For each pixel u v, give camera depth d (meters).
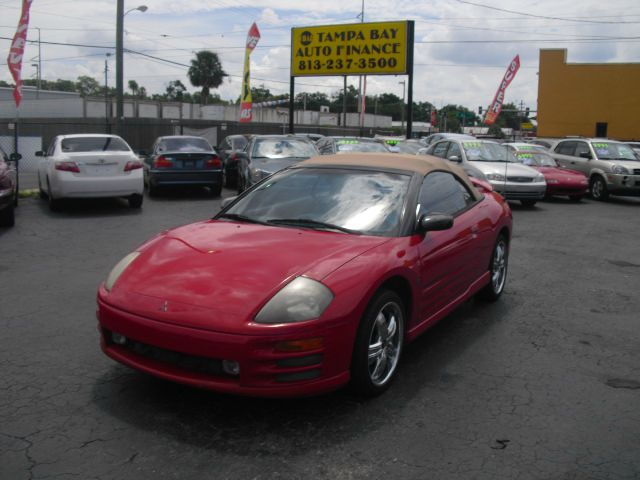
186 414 3.63
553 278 7.39
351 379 3.73
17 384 4.02
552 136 33.84
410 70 22.27
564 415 3.73
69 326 5.20
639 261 8.53
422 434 3.45
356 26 22.73
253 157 13.06
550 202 16.12
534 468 3.12
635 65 32.06
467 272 5.26
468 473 3.06
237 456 3.18
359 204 4.55
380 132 47.03
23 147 24.31
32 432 3.40
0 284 6.55
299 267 3.66
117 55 23.59
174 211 12.12
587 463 3.18
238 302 3.41
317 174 4.98
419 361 4.57
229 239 4.15
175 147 14.63
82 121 39.97
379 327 3.88
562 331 5.35
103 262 7.63
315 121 66.62
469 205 5.55
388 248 4.06
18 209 12.12
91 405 3.73
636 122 32.44
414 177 4.79
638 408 3.85
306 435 3.41
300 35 23.89
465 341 5.04
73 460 3.12
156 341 3.45
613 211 14.32
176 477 2.98
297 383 3.37
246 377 3.32
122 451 3.21
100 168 11.52
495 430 3.52
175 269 3.77
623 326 5.52
